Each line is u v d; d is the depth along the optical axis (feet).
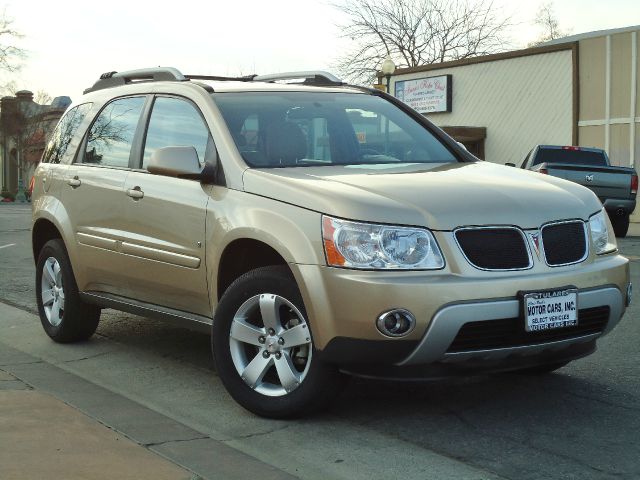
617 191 60.64
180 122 19.17
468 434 15.21
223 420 16.14
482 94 104.83
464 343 14.70
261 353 16.02
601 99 92.79
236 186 16.93
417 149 19.54
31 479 12.25
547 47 96.94
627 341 22.48
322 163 18.10
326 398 15.55
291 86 20.15
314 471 13.48
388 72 86.48
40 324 25.29
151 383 18.88
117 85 22.40
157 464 13.11
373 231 14.67
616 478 13.14
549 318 15.11
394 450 14.40
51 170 22.95
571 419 16.02
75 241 21.39
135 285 19.60
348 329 14.60
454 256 14.76
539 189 16.46
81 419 15.21
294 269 15.19
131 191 19.35
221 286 17.20
